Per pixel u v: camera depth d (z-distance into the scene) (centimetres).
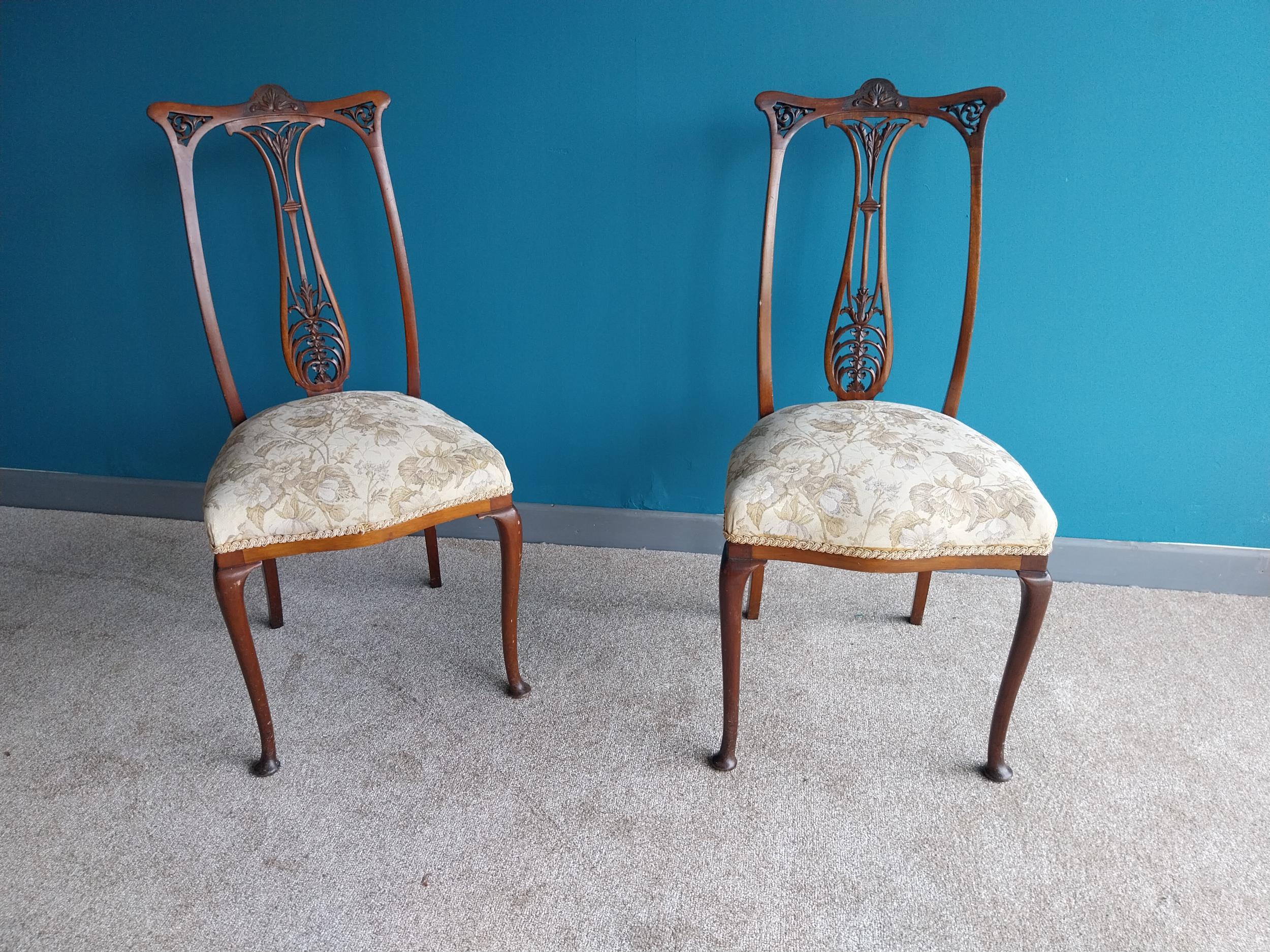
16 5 156
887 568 104
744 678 138
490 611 159
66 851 105
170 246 172
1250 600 161
